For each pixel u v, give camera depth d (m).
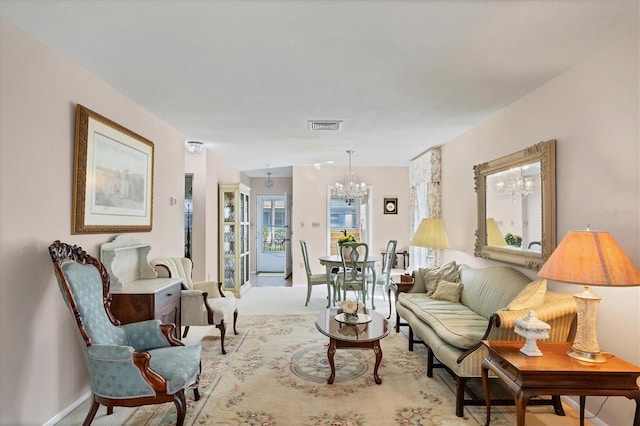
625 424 2.11
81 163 2.50
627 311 2.12
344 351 3.56
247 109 3.53
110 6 1.82
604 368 1.88
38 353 2.16
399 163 7.09
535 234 2.97
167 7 1.83
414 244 4.81
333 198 8.48
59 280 2.06
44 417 2.20
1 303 1.92
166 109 3.52
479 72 2.65
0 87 1.92
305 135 4.65
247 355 3.44
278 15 1.91
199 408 2.46
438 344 2.73
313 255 7.37
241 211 6.50
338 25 2.01
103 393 2.03
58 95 2.33
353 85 2.91
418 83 2.86
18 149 2.03
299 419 2.33
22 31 2.05
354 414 2.40
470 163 4.31
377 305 5.62
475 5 1.81
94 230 2.66
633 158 2.09
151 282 3.17
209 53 2.35
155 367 2.11
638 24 2.00
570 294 2.51
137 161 3.30
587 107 2.42
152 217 3.62
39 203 2.18
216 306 3.60
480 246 3.93
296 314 5.00
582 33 2.09
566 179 2.63
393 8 1.84
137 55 2.38
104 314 2.32
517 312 2.36
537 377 1.86
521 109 3.20
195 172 5.61
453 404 2.54
